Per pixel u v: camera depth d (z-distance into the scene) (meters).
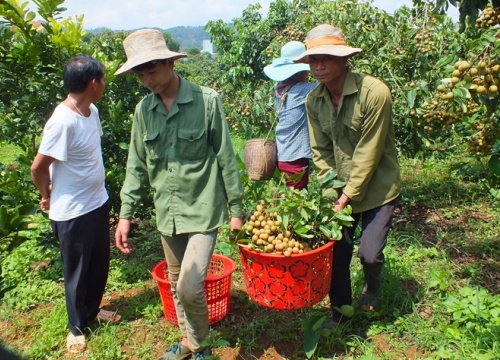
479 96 2.83
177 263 2.98
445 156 6.71
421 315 3.37
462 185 5.80
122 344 3.38
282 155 3.99
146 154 2.86
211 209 2.76
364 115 2.81
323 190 3.01
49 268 4.50
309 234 2.95
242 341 3.26
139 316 3.69
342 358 3.02
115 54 5.31
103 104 4.85
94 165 3.24
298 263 2.70
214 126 2.73
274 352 3.17
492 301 3.21
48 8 4.34
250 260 2.83
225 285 3.36
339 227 2.84
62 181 3.15
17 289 4.03
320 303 3.61
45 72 4.40
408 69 5.16
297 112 3.87
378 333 3.21
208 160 2.77
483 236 4.54
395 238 4.59
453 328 3.09
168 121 2.69
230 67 10.05
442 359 2.90
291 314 3.53
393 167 3.02
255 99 6.27
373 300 3.30
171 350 3.10
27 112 4.40
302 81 4.03
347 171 3.06
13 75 4.31
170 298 3.30
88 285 3.46
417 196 5.64
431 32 5.11
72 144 3.08
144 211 4.62
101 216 3.37
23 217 2.62
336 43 2.84
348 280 3.19
